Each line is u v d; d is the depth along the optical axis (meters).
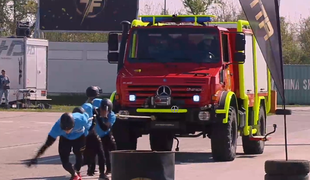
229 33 22.08
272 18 14.35
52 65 66.56
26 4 102.19
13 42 51.28
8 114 45.34
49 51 66.44
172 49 21.39
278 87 14.61
